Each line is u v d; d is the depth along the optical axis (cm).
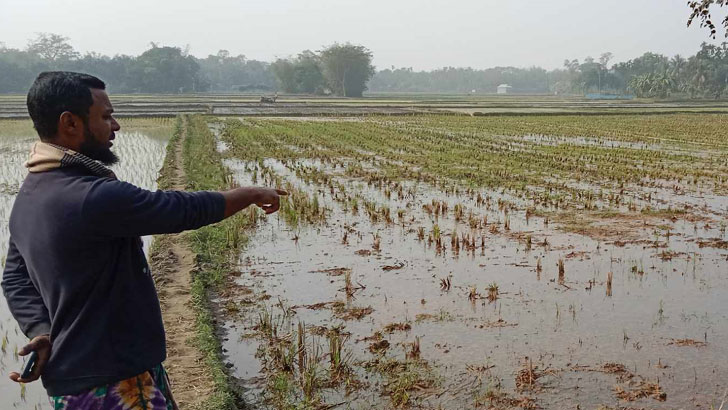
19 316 267
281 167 1953
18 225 254
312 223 1178
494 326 678
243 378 568
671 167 1919
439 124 3838
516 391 534
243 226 1134
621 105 7281
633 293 781
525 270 878
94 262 249
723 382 548
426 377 559
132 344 260
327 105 6397
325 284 824
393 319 700
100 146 268
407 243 1030
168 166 1903
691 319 695
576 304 743
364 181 1666
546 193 1430
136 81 11338
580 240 1036
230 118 4381
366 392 536
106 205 240
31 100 256
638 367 579
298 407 509
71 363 250
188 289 792
